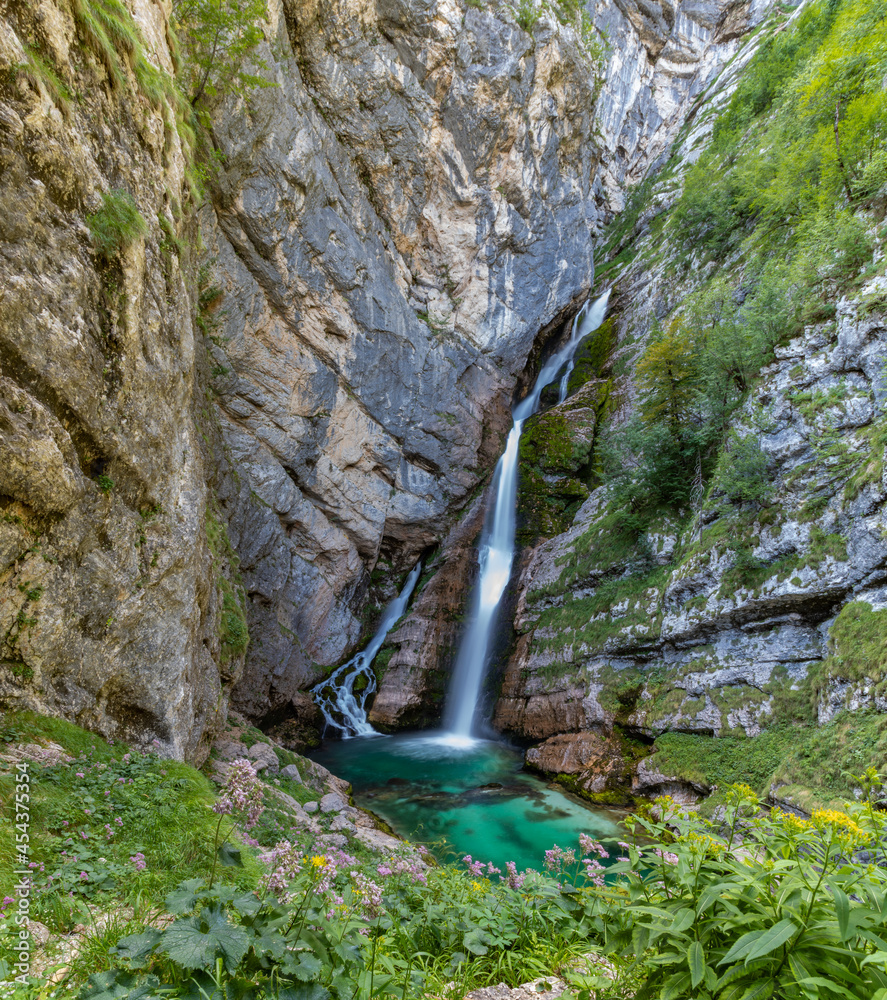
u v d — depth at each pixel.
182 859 4.20
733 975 2.18
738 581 12.59
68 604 5.70
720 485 13.45
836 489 11.30
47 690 5.49
